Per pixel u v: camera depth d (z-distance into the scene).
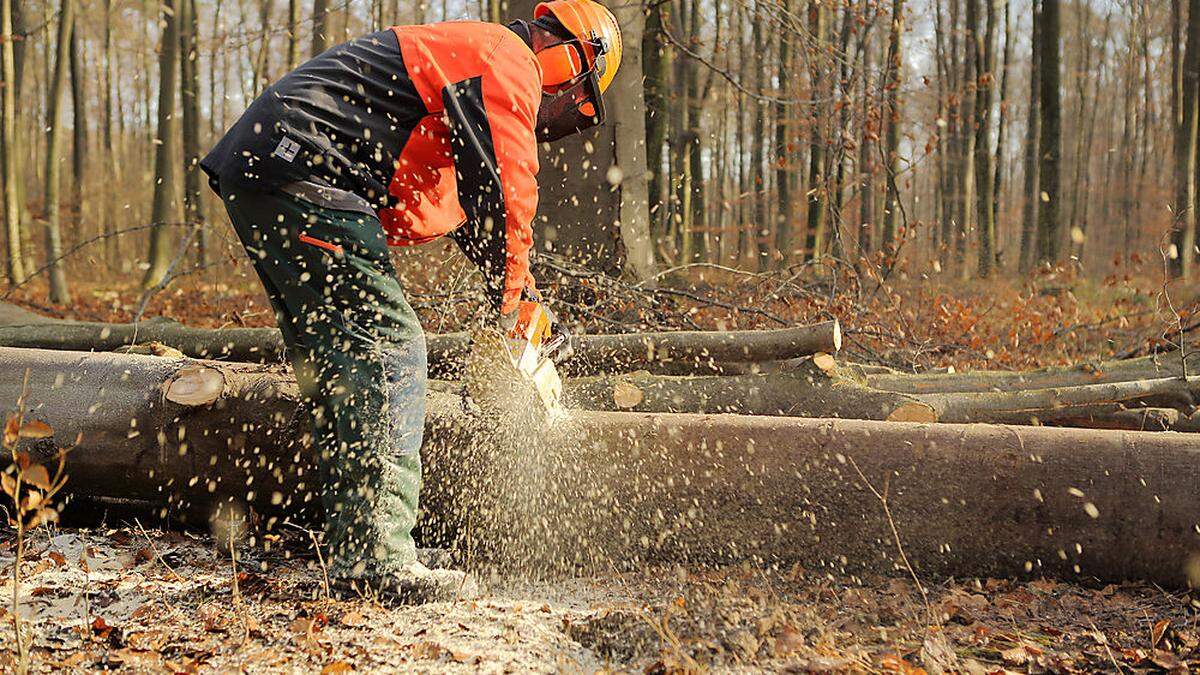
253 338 3.78
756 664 2.03
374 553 2.39
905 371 4.99
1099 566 2.61
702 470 2.74
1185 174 14.30
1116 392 3.55
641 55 5.70
